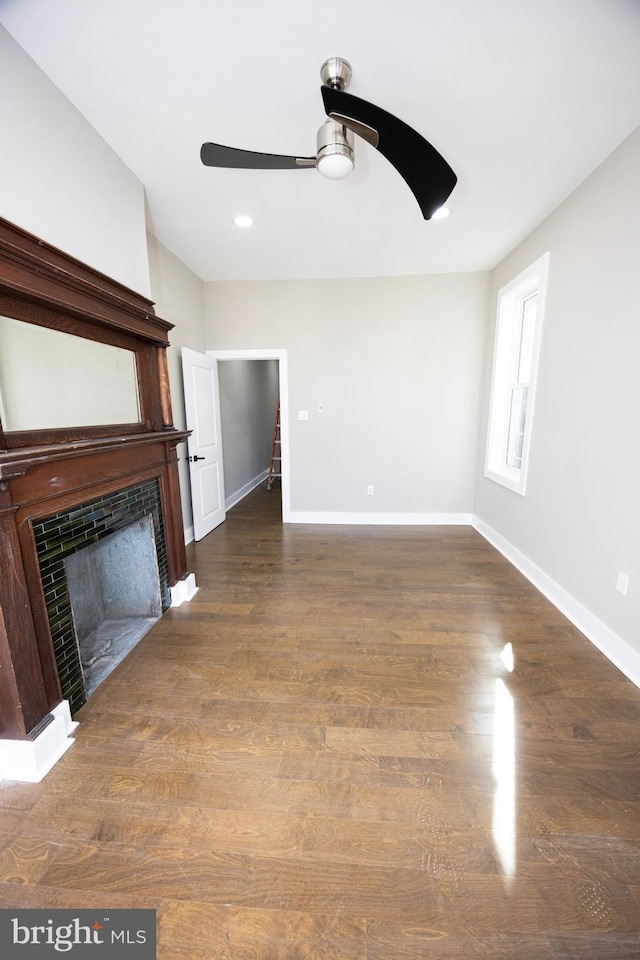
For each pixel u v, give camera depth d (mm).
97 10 1247
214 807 1239
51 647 1484
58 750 1429
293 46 1386
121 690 1767
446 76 1522
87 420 1738
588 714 1618
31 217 1451
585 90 1595
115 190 1960
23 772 1334
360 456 4188
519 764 1390
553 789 1299
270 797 1271
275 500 5406
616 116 1746
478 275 3742
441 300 3814
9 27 1298
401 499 4246
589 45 1386
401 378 3990
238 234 2871
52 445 1483
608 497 2051
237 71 1485
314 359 4008
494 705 1669
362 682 1813
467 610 2461
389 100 1650
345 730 1539
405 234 2898
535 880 1049
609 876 1057
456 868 1075
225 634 2209
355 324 3910
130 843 1136
